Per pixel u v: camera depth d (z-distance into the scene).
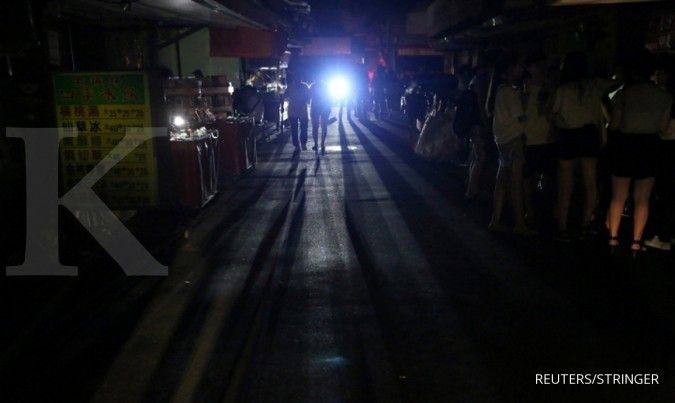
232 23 12.75
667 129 6.64
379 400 4.03
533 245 7.41
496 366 4.46
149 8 8.94
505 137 7.67
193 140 9.09
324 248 7.44
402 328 5.13
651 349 4.69
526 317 5.30
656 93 6.50
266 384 4.26
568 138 7.16
